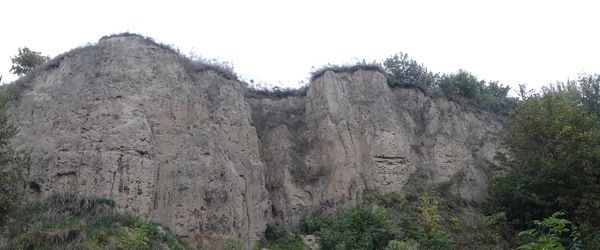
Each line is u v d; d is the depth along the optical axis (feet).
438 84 115.96
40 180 71.15
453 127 105.91
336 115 99.71
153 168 74.43
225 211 77.05
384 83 105.40
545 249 37.83
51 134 75.56
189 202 74.69
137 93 80.12
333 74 104.78
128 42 85.76
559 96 97.30
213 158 80.53
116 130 74.84
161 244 65.41
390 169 93.04
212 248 72.90
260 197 84.28
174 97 82.84
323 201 91.45
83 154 72.49
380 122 98.02
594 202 75.97
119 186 70.85
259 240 79.87
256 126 100.12
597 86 108.06
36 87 84.17
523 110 91.20
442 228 82.89
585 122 85.20
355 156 94.48
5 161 62.08
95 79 79.77
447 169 98.99
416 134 102.89
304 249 78.43
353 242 70.49
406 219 76.84
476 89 117.39
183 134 80.38
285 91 109.40
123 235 62.85
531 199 81.56
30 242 59.16
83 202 67.77
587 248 69.62
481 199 95.40
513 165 88.94
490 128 110.01
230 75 93.71
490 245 79.56
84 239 60.90
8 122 79.00
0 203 57.21
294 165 96.17
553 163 80.89
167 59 86.58
